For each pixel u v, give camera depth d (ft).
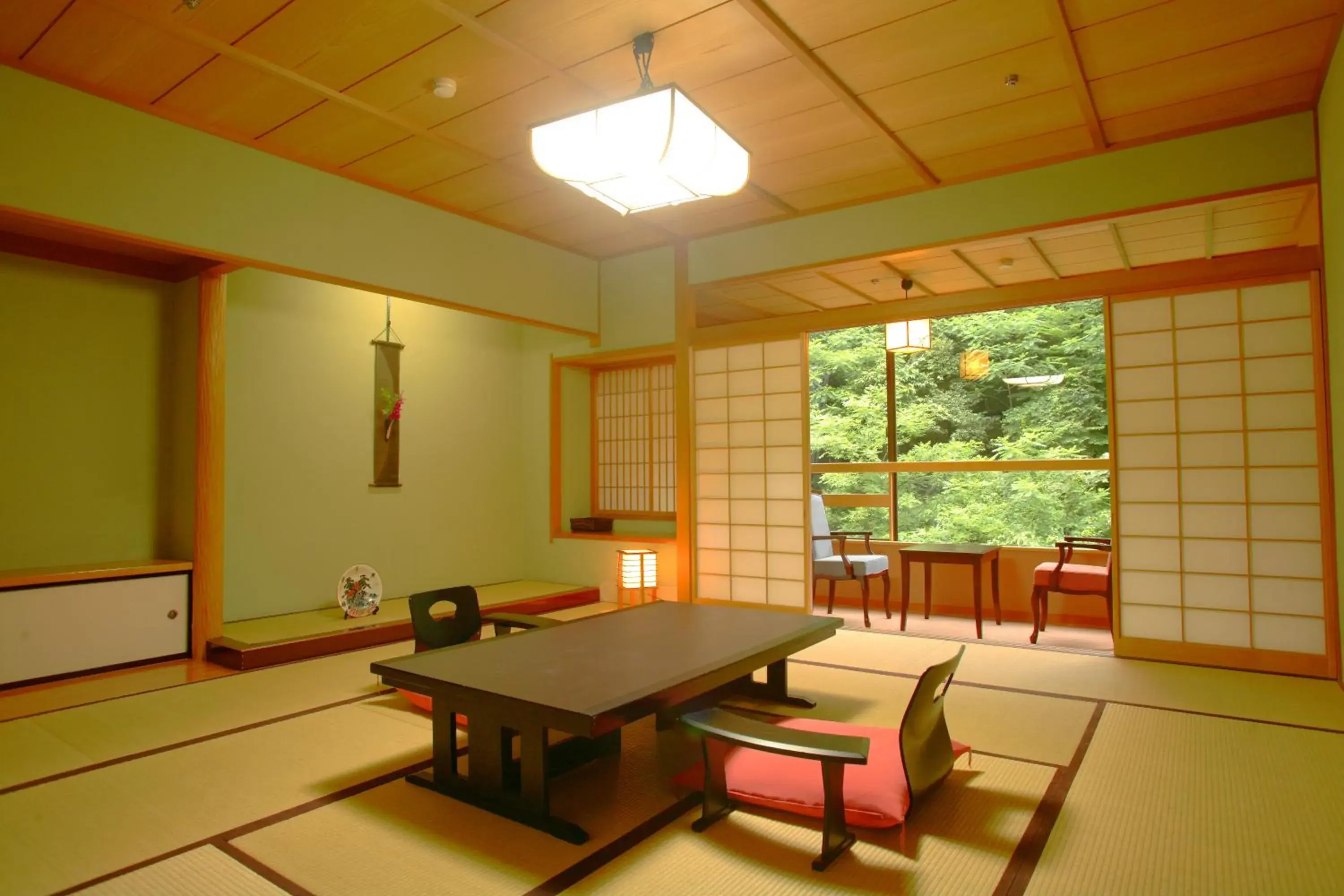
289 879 5.89
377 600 15.75
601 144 8.45
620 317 18.76
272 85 10.40
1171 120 11.73
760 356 17.01
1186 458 12.71
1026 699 10.55
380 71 10.08
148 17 8.80
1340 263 10.25
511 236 16.67
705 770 6.73
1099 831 6.61
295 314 15.92
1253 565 12.18
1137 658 12.98
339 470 16.61
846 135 12.04
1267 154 11.46
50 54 9.60
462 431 19.44
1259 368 12.17
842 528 35.70
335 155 12.67
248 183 12.08
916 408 35.09
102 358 13.48
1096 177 12.70
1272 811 6.98
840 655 13.32
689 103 8.16
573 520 20.27
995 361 34.24
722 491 17.53
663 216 15.92
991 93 10.82
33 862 6.17
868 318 15.67
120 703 10.57
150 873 5.98
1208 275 12.46
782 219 16.02
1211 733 9.12
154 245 11.07
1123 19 9.06
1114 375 13.29
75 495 13.10
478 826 6.79
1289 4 8.83
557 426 20.51
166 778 7.91
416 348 18.34
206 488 13.39
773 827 6.73
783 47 9.55
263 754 8.61
